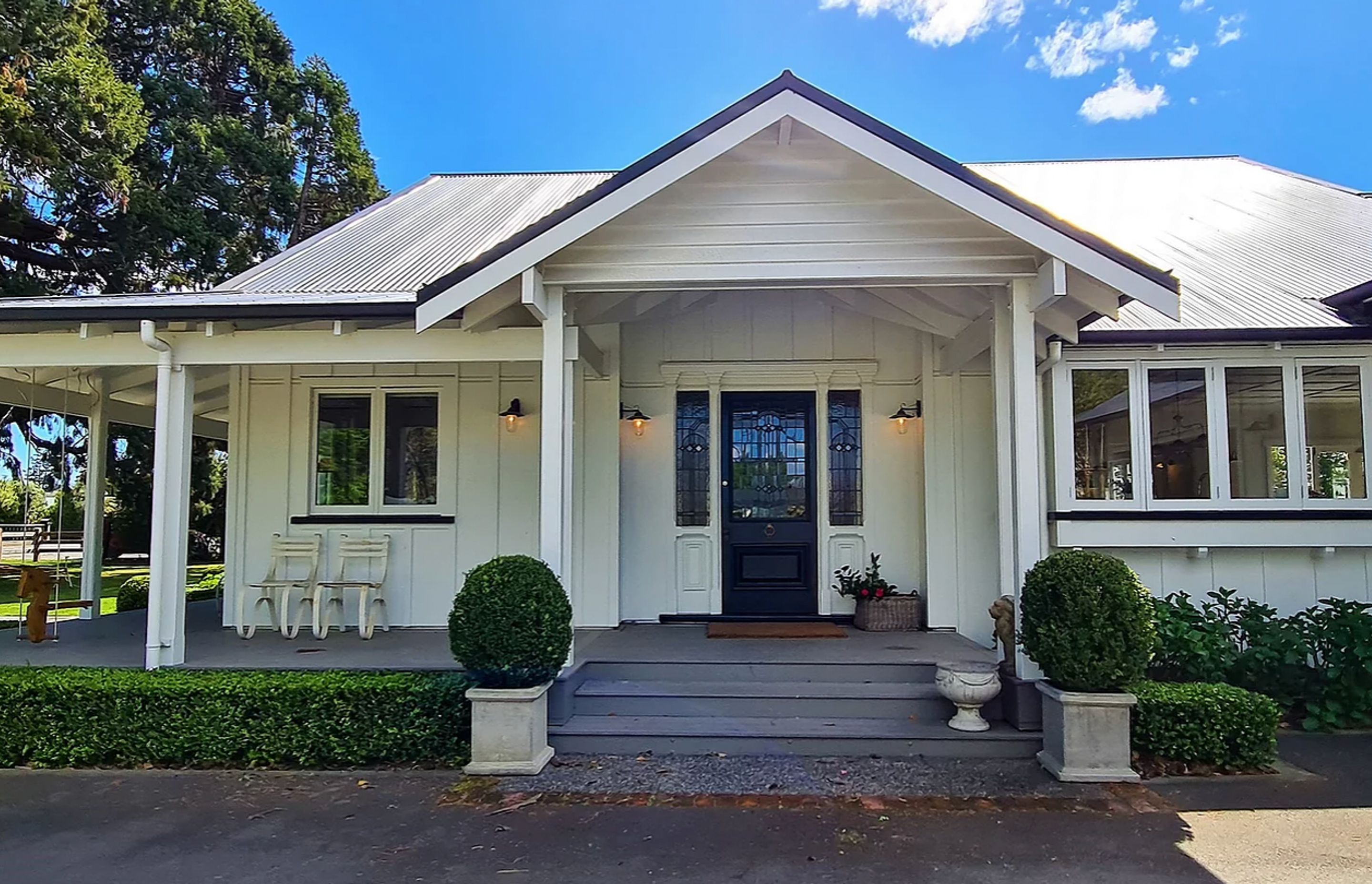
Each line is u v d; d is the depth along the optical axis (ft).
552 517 18.08
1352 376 22.40
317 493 27.12
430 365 26.99
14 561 61.00
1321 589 22.61
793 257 17.93
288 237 70.13
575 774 16.15
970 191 16.24
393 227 34.04
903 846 12.75
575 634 23.84
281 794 15.38
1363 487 22.26
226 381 28.50
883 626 24.38
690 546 26.55
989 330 20.24
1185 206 34.37
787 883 11.59
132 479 69.62
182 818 14.24
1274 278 25.81
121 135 50.52
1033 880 11.57
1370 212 30.94
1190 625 19.99
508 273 17.15
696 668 19.85
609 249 18.13
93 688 17.42
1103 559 16.12
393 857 12.53
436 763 16.90
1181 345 22.07
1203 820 13.67
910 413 26.23
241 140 62.18
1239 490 22.44
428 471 27.09
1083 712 15.57
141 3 62.95
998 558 23.76
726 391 26.91
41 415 65.41
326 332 20.18
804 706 18.44
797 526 26.55
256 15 69.21
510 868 12.13
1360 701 18.85
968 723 17.28
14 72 44.86
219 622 28.99
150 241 55.83
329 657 21.35
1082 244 16.11
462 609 16.31
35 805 14.93
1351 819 13.67
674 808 14.37
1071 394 22.63
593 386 25.62
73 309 19.25
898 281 17.99
